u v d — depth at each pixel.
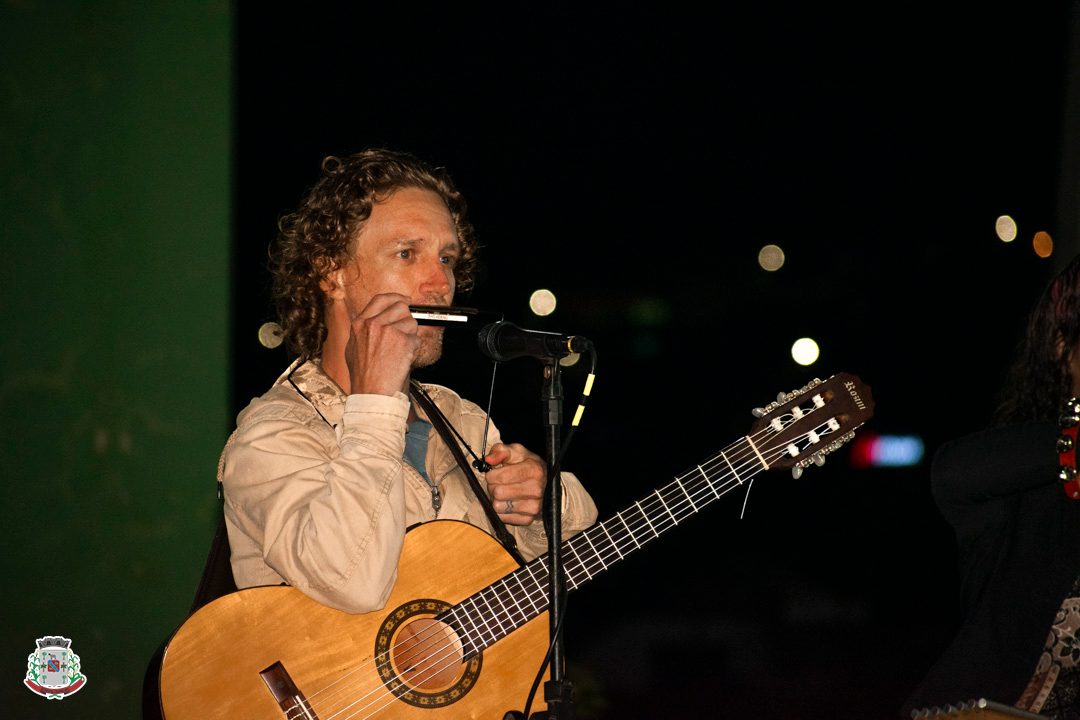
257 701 4.08
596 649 10.60
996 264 11.95
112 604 5.74
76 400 5.73
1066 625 3.81
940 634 10.94
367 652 4.22
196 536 5.85
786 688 9.65
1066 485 3.82
